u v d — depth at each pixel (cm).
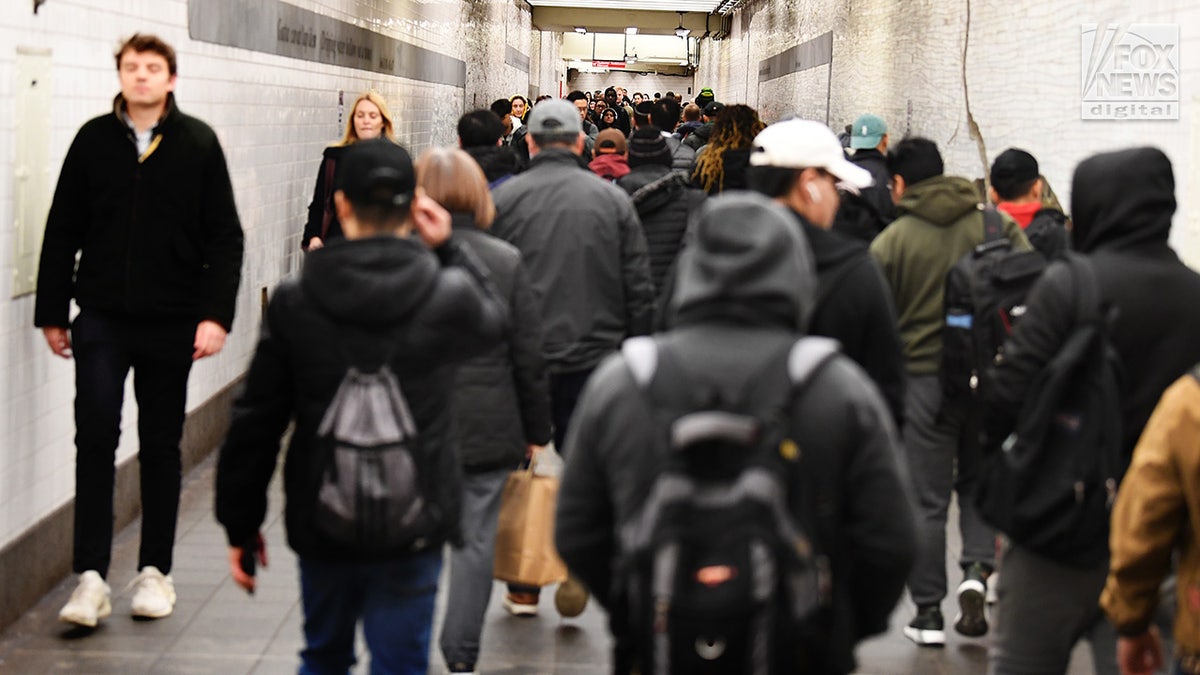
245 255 975
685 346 264
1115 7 779
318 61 1229
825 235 412
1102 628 382
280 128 1081
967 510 580
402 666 376
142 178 554
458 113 2516
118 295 555
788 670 250
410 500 354
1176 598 319
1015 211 623
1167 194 375
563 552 275
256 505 372
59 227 554
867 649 561
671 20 4722
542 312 596
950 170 1273
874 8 1833
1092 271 367
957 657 554
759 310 265
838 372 263
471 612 493
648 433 259
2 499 562
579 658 545
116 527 701
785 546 246
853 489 264
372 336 354
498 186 666
